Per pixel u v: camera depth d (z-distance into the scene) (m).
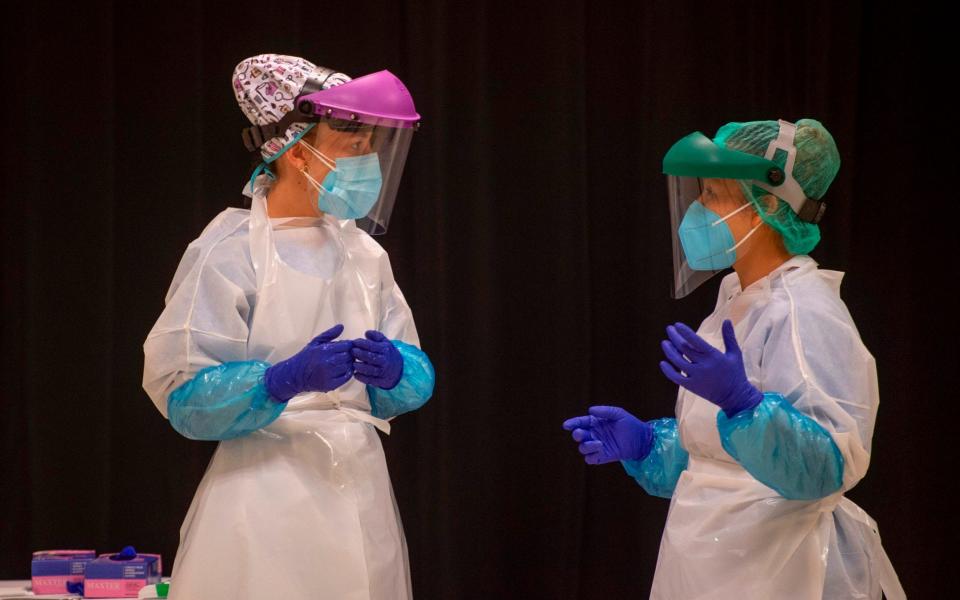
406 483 6.91
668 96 7.03
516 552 6.88
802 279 3.99
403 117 4.10
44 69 6.66
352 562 3.96
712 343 4.16
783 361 3.81
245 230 4.14
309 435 4.04
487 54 6.91
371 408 4.36
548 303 6.93
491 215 6.89
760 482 3.83
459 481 6.80
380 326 4.46
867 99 7.33
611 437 4.56
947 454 7.25
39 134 6.65
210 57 6.78
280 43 6.77
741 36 7.14
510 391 6.92
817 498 3.74
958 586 7.20
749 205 4.04
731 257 4.10
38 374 6.61
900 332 7.27
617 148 7.10
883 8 7.35
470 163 6.84
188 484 6.71
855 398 3.76
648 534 6.98
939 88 7.36
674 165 4.06
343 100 4.03
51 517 6.60
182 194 6.70
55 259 6.65
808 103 7.11
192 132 6.70
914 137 7.32
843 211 7.08
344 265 4.30
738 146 4.08
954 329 7.29
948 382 7.28
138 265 6.72
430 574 6.76
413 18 6.79
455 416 6.80
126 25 6.75
